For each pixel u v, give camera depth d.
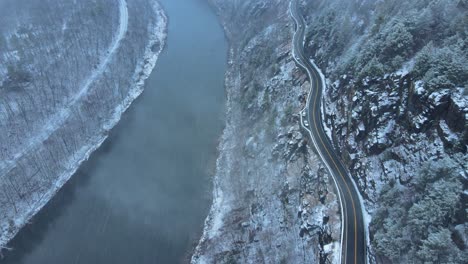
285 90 95.81
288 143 79.75
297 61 100.69
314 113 81.75
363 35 85.12
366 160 62.69
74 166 92.19
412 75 59.78
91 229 77.19
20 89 106.44
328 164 68.88
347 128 70.31
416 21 67.62
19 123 97.38
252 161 85.75
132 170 91.00
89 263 70.81
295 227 64.69
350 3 101.12
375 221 54.91
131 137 101.75
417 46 66.12
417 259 45.38
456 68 53.19
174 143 98.94
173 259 70.88
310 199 65.69
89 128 102.81
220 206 80.19
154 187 86.06
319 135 76.19
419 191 50.53
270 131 87.56
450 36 61.72
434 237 43.44
